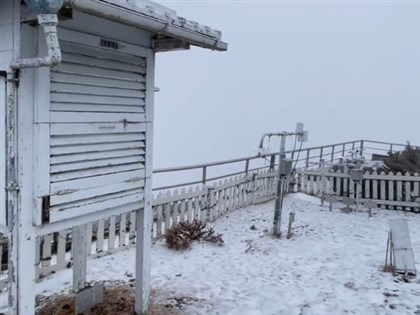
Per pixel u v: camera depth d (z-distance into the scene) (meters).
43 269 4.48
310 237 6.32
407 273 4.73
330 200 8.32
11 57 2.35
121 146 3.16
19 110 2.40
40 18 2.10
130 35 3.13
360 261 5.23
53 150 2.62
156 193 6.07
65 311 3.67
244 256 5.38
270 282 4.50
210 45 3.21
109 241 5.32
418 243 6.10
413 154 10.80
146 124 3.40
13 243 2.51
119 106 3.12
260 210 8.18
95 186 2.94
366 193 8.78
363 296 4.16
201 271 4.81
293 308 3.89
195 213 6.81
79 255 3.79
